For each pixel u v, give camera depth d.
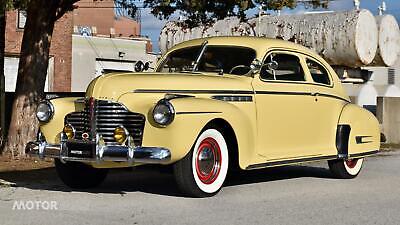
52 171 10.54
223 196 7.93
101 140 7.32
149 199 7.64
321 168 11.41
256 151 8.17
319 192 8.54
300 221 6.57
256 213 6.92
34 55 12.39
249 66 8.41
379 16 18.16
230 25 17.45
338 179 9.98
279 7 11.43
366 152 10.13
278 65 8.77
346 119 9.72
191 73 8.18
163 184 9.02
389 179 10.05
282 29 17.25
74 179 8.38
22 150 12.34
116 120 7.32
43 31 12.38
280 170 11.04
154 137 7.13
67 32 29.97
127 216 6.66
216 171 7.78
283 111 8.64
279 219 6.64
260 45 8.69
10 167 11.09
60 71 29.80
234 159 7.93
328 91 9.57
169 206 7.20
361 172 11.01
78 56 33.28
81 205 7.26
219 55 8.77
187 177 7.42
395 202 7.80
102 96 7.37
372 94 19.69
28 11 12.16
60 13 12.45
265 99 8.35
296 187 8.97
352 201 7.83
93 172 8.49
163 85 7.51
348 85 19.73
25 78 12.43
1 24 14.75
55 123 7.88
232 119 7.68
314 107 9.22
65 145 7.58
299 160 8.83
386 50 18.09
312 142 9.22
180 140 7.11
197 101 7.33
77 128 7.64
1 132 14.85
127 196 7.88
